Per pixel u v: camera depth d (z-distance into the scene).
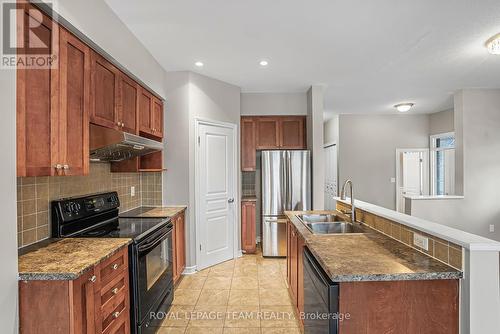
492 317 1.26
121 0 2.01
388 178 6.43
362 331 1.32
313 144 4.13
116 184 2.92
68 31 1.70
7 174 1.22
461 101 4.38
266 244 4.11
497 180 4.36
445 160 6.15
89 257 1.49
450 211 4.39
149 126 3.06
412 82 4.01
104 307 1.54
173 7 2.11
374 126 6.43
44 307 1.28
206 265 3.70
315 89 4.14
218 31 2.49
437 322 1.32
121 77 2.40
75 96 1.76
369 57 3.09
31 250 1.61
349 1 2.03
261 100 4.54
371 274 1.28
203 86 3.67
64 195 2.09
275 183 4.11
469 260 1.27
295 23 2.35
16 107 1.31
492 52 2.73
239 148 4.23
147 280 2.11
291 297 2.81
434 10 2.14
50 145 1.53
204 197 3.69
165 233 2.51
